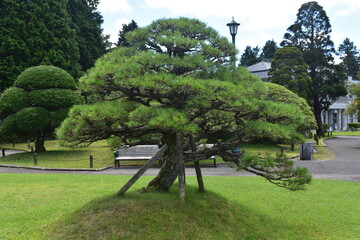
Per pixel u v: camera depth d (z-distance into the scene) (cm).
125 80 541
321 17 3884
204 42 629
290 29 4072
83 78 600
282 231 655
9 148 2695
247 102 555
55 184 991
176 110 566
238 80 637
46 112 1858
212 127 813
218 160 1733
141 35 651
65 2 3072
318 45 3869
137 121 562
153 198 668
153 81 530
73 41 2980
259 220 698
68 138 593
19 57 2686
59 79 1956
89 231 561
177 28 651
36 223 622
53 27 2830
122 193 688
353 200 869
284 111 594
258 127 574
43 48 2722
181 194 661
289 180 594
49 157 1797
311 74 3931
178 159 668
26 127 1820
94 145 2208
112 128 584
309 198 885
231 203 751
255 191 948
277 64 3250
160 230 566
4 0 2728
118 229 561
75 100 1936
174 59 576
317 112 3941
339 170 1423
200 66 595
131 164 1639
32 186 952
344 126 6531
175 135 695
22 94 1880
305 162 1714
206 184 1026
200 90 531
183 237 557
